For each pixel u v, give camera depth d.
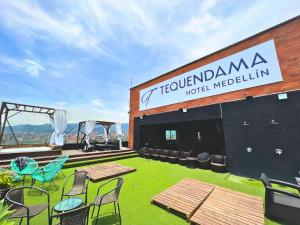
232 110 7.82
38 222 3.47
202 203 4.25
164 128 15.52
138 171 7.98
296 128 5.91
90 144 13.19
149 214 3.83
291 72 6.42
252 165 6.84
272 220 3.54
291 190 5.37
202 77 9.57
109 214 3.81
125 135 18.03
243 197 4.43
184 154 9.82
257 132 6.87
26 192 5.23
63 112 13.09
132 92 14.93
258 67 7.35
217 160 8.19
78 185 4.26
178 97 10.82
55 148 10.45
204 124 14.44
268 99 6.70
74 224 2.29
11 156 8.43
